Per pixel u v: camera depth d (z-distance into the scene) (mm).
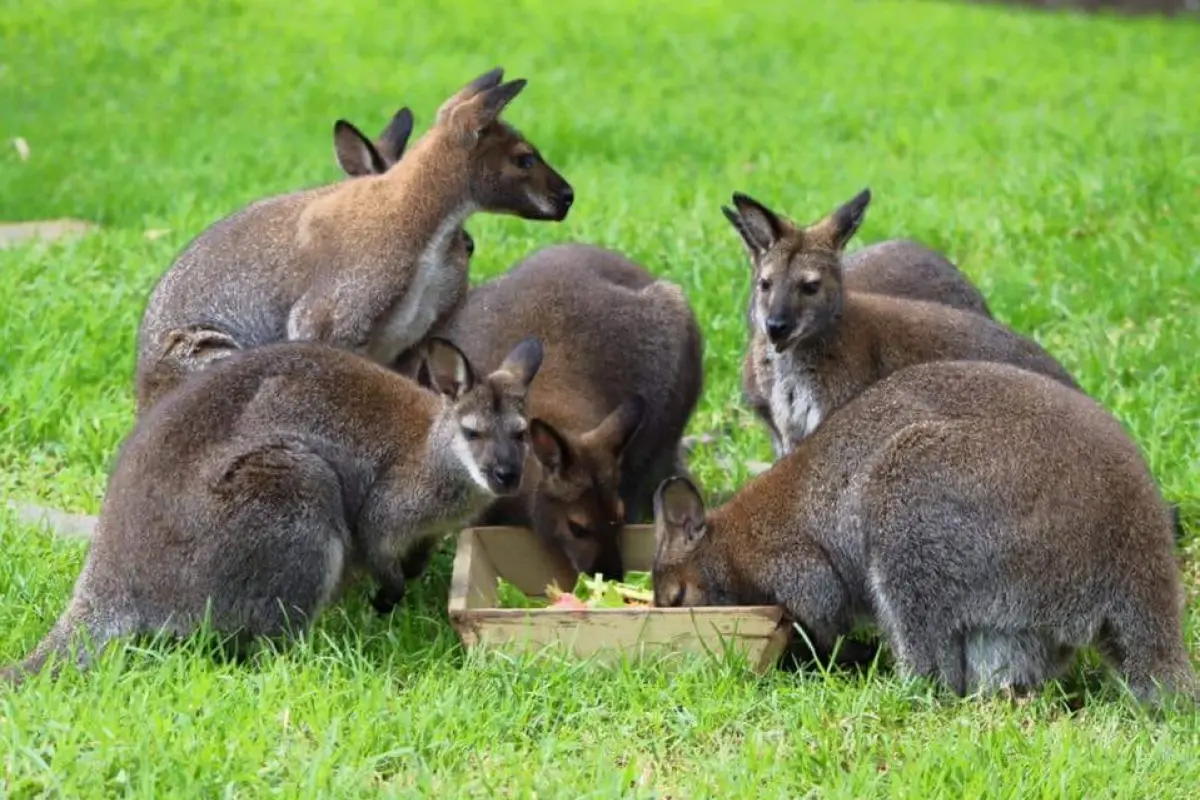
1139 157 21875
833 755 8930
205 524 10070
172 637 10195
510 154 13227
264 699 9227
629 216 19375
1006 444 9828
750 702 9625
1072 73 30594
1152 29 36688
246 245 13227
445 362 10820
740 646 10219
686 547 10852
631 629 10188
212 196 20938
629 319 13320
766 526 10672
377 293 12859
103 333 15789
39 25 32844
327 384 10758
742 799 8422
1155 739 9305
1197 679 9789
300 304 13023
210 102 27531
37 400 14180
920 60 31906
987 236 18625
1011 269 17484
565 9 36531
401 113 15195
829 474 10430
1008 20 37469
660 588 10914
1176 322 16094
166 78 29188
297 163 23000
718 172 22594
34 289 16719
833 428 10547
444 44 32500
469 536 11469
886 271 13953
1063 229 18734
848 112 26703
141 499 10141
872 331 12453
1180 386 14781
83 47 31250
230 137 24844
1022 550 9719
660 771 8945
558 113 26047
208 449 10234
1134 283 16875
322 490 10406
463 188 13070
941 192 20766
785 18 36438
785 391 12648
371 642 10617
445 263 13195
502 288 13422
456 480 10797
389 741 8938
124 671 9820
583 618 10172
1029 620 9789
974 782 8578
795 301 12125
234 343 13148
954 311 12859
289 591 10273
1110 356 15219
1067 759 8859
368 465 10758
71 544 11750
